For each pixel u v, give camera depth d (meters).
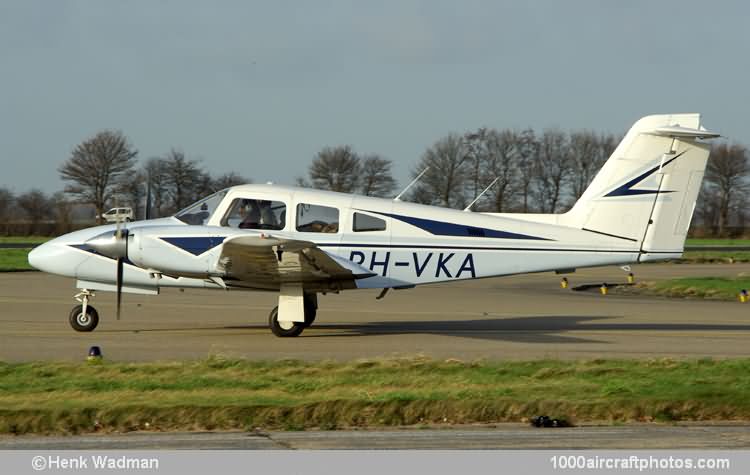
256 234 47.28
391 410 30.27
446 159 198.88
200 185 169.50
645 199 50.66
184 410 29.42
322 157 184.62
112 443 26.89
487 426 29.78
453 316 64.50
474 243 50.41
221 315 61.78
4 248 155.38
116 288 50.41
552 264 50.75
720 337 52.50
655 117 50.56
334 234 49.75
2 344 45.69
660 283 95.25
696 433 28.78
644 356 43.88
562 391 33.34
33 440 27.27
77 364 37.91
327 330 54.03
